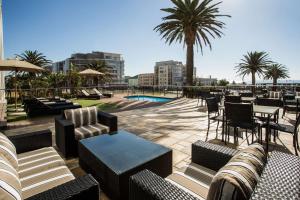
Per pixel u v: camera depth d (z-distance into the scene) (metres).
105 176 1.87
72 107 7.07
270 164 0.93
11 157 1.51
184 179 1.54
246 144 3.61
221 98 7.28
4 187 0.87
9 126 5.09
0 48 11.91
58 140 3.31
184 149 3.38
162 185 1.13
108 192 1.84
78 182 1.24
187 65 14.57
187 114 6.81
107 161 1.91
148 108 8.38
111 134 2.87
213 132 4.46
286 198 0.68
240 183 0.78
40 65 30.59
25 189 1.42
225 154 1.62
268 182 0.78
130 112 7.31
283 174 0.83
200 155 1.80
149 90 18.05
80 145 2.51
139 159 1.94
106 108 8.50
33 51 30.05
